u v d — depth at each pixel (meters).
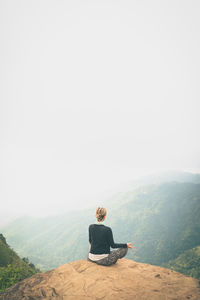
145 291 3.24
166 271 4.03
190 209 196.25
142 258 139.38
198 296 3.02
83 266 4.40
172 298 3.01
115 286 3.46
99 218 4.50
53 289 3.69
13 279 10.03
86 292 3.39
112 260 4.32
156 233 172.50
